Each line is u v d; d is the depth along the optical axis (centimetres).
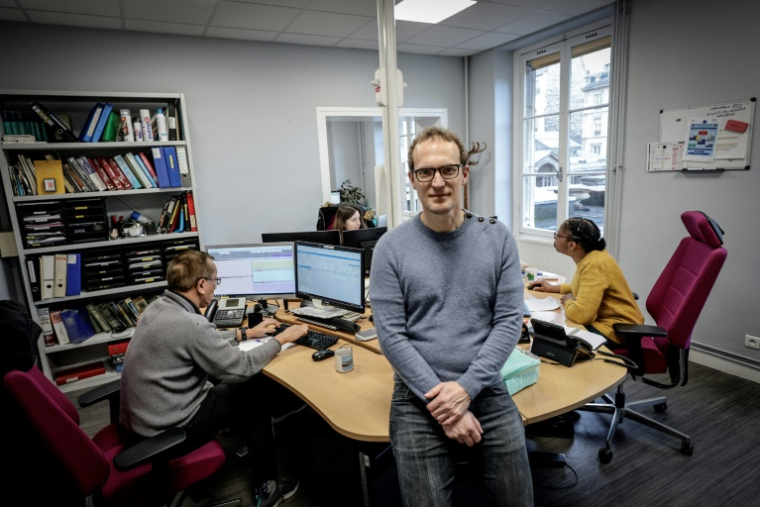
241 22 331
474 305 120
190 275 174
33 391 118
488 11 345
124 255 322
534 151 462
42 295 305
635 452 220
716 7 280
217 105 374
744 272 284
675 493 191
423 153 117
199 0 287
